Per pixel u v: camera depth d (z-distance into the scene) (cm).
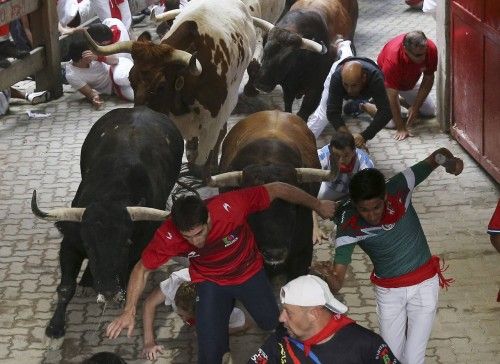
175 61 684
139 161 606
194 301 550
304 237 568
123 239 543
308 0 945
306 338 381
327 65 873
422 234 499
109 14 1133
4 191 829
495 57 777
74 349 603
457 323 611
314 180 562
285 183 509
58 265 706
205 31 749
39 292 670
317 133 889
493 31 773
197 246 470
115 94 1059
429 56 884
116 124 646
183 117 744
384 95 779
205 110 752
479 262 682
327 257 699
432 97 990
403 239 485
